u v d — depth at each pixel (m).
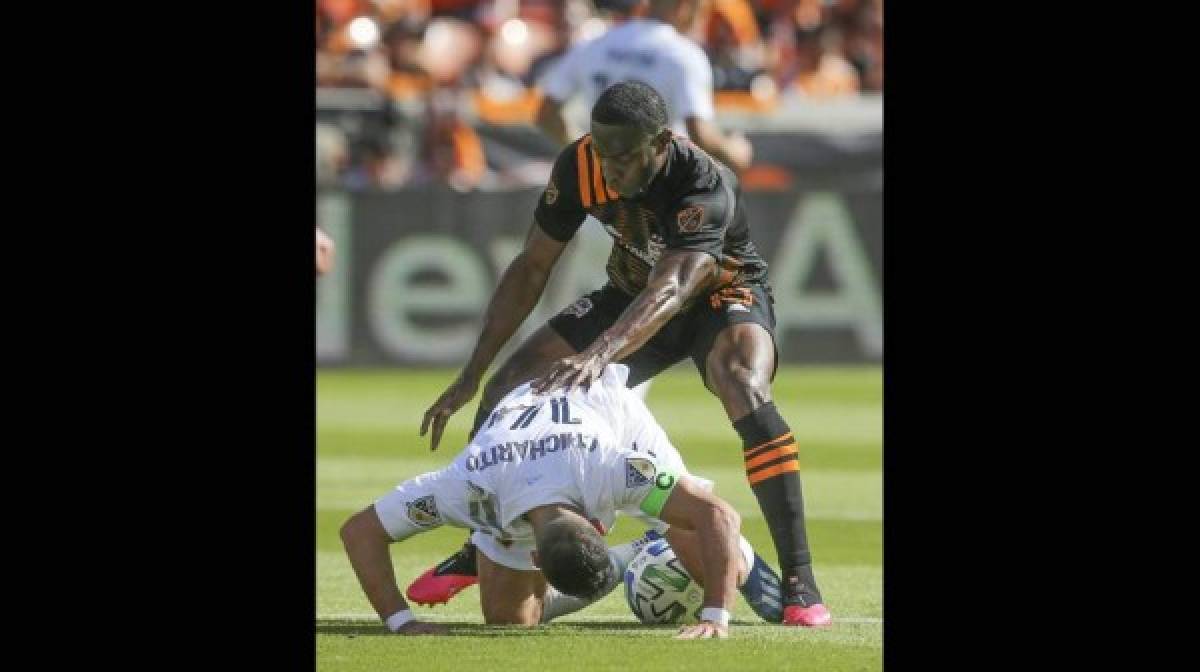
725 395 23.12
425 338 60.16
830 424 47.88
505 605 22.12
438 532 31.72
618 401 20.78
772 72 73.50
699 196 22.25
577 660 19.36
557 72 36.78
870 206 60.53
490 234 60.00
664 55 35.06
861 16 75.25
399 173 64.88
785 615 22.41
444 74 72.06
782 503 22.61
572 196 23.66
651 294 21.59
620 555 22.81
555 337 24.72
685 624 22.25
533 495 19.77
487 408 24.48
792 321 60.56
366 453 42.12
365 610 23.58
